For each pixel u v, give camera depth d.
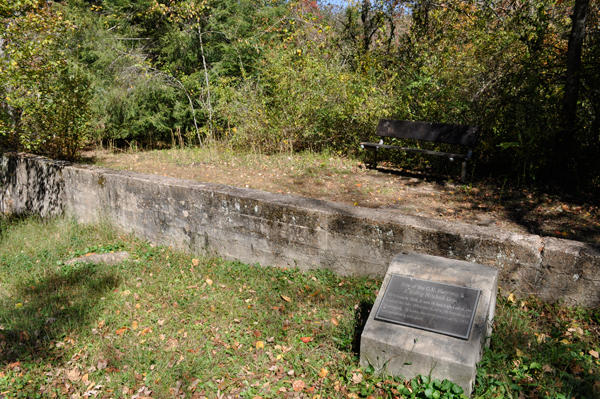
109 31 13.29
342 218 4.36
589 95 7.04
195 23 12.47
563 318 3.40
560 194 6.34
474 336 2.74
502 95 7.82
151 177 6.06
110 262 5.37
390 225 4.12
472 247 3.78
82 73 10.77
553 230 5.09
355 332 3.42
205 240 5.47
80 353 3.45
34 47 7.98
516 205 5.98
